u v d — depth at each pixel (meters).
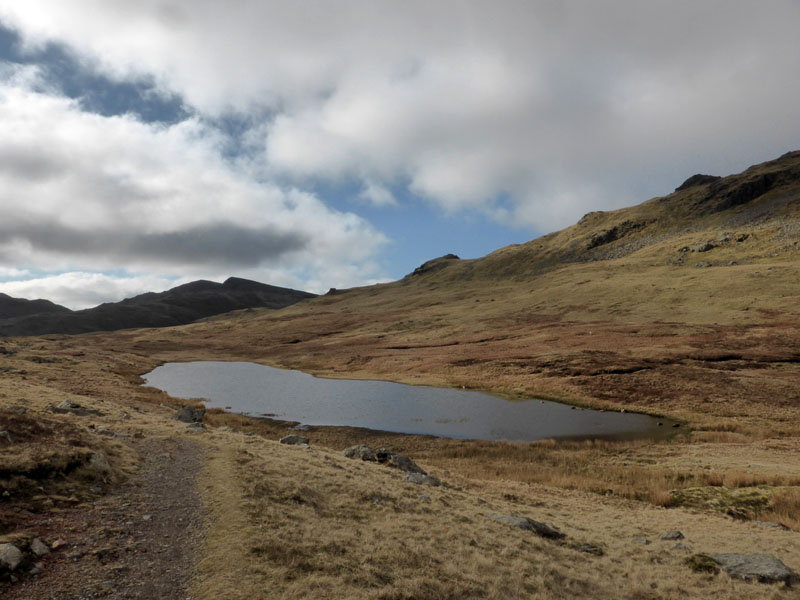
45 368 71.19
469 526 18.38
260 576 11.09
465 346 120.88
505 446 44.81
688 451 40.38
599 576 15.55
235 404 67.44
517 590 13.24
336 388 82.50
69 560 10.88
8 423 19.45
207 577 10.77
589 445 44.94
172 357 145.25
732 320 107.38
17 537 11.19
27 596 9.19
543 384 75.69
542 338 114.88
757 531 21.33
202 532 13.42
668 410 58.38
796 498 25.03
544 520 22.22
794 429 47.16
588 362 83.00
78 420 27.25
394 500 20.17
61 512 13.62
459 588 12.60
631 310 137.50
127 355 133.50
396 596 11.41
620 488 30.45
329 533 14.86
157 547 12.25
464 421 57.03
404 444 46.16
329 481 21.17
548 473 35.16
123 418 32.19
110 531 12.82
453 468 36.75
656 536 20.73
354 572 12.34
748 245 187.38
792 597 14.28
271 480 19.25
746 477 29.55
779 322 99.19
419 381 87.06
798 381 63.06
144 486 17.38
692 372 71.25
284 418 58.44
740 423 50.38
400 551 14.38
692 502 26.94
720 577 15.62
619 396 65.94
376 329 180.00
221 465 20.72
